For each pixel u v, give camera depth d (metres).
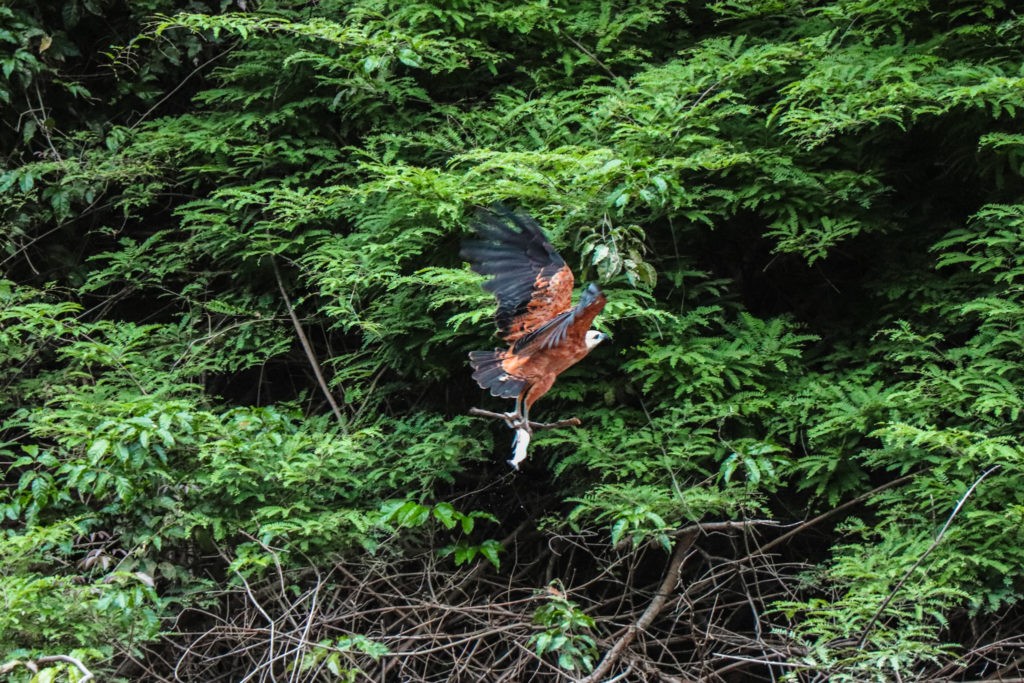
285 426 11.44
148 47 14.93
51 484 10.20
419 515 10.07
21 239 13.84
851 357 11.78
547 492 12.41
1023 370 10.62
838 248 12.13
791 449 11.54
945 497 10.25
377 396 12.36
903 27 12.91
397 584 11.48
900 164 12.30
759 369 11.57
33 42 14.33
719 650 11.42
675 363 11.10
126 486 9.80
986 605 9.89
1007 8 12.69
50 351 13.32
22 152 14.28
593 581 10.92
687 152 12.04
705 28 14.46
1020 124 11.34
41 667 9.05
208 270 13.76
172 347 12.91
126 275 13.32
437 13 12.98
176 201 14.57
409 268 12.12
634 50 13.33
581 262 10.30
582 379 11.55
